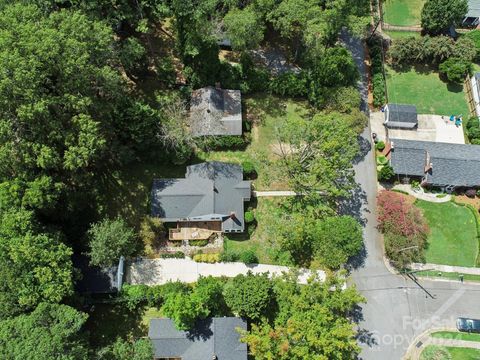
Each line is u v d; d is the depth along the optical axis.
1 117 43.81
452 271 59.88
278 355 45.22
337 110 64.69
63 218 52.06
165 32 68.69
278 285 50.66
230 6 60.78
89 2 53.41
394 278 58.94
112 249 51.34
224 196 56.47
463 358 55.56
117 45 57.56
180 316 47.06
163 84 64.69
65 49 45.09
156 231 56.22
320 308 47.16
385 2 78.75
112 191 58.12
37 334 40.88
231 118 61.50
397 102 70.44
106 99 52.81
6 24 45.03
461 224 62.47
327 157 57.16
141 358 45.88
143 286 52.97
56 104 46.03
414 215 59.03
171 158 58.94
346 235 55.34
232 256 56.00
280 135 59.09
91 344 51.25
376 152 66.00
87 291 51.44
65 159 47.19
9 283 43.12
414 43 71.06
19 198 45.31
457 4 70.81
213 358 48.38
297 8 58.59
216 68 62.75
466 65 71.06
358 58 73.44
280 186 60.97
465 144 65.56
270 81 66.38
